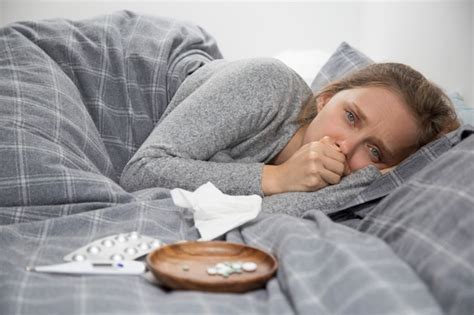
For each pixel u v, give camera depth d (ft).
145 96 4.61
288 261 2.29
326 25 6.95
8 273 2.32
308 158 3.52
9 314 1.99
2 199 3.21
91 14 6.75
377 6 6.64
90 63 4.42
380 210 2.95
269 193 3.58
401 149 3.68
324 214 3.03
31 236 2.85
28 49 4.09
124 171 3.79
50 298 2.09
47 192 3.25
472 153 2.83
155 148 3.63
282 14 6.92
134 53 4.68
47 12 6.68
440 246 2.33
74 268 2.34
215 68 4.38
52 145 3.47
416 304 1.90
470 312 2.03
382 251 2.30
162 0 6.84
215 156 3.78
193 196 3.09
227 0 6.88
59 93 3.86
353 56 5.09
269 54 6.96
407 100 3.69
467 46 5.45
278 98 3.82
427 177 2.88
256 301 2.18
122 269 2.37
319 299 2.06
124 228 2.90
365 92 3.72
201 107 3.69
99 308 1.99
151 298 2.15
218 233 2.91
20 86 3.73
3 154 3.31
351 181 3.52
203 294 2.15
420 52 5.96
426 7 5.89
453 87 5.56
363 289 1.97
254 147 3.92
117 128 4.37
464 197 2.52
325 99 4.08
